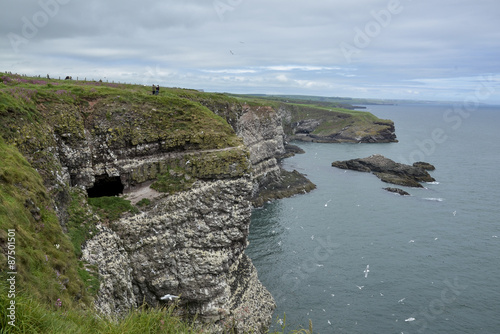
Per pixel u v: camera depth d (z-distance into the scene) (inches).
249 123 4298.7
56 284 797.2
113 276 1393.9
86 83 2581.2
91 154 1739.7
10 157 1090.7
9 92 1457.9
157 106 1961.1
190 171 1797.5
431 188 4328.3
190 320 1636.3
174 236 1672.0
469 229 3058.6
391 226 3093.0
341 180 4643.2
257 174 4018.2
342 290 2158.0
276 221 3203.7
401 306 2023.9
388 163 5118.1
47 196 1142.3
